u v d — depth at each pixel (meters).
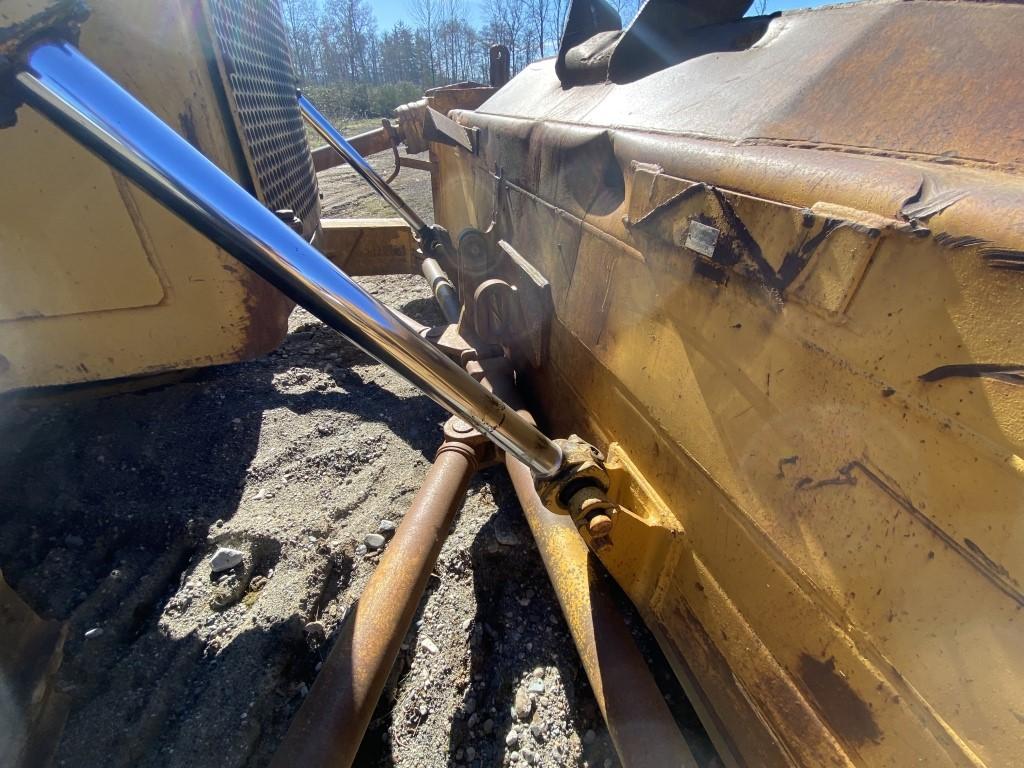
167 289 1.29
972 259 0.59
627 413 1.38
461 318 2.46
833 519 0.80
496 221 2.22
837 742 0.86
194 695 1.59
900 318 0.67
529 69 2.74
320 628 1.78
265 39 2.10
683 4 1.54
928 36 0.89
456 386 0.94
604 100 1.63
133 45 1.12
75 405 2.67
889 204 0.68
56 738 1.44
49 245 1.17
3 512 2.09
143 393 2.82
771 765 1.04
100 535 2.07
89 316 1.27
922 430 0.66
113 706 1.54
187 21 1.24
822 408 0.79
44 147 1.08
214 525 2.11
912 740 0.73
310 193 2.67
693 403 1.09
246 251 0.69
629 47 1.62
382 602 1.36
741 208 0.89
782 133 0.94
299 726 1.16
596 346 1.49
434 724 1.56
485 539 2.07
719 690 1.16
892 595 0.72
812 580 0.85
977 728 0.64
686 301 1.08
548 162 1.70
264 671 1.63
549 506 1.28
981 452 0.60
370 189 8.63
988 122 0.72
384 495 2.30
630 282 1.28
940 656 0.67
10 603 1.44
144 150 0.61
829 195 0.75
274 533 2.07
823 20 1.14
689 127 1.17
